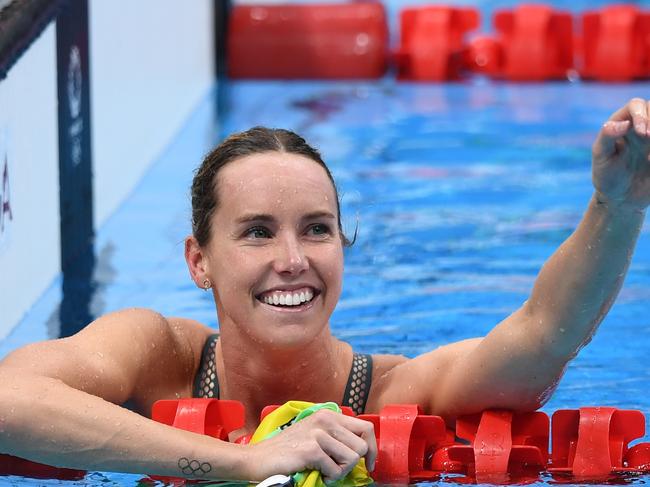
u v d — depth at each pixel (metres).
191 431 9.91
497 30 35.62
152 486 9.61
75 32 19.36
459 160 25.14
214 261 10.34
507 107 30.89
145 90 24.94
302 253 9.95
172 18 28.30
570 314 9.56
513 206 21.64
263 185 10.03
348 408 10.18
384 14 36.47
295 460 9.15
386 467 9.76
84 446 9.45
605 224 9.17
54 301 16.84
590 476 9.70
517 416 10.44
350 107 31.11
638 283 17.58
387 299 16.78
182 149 26.83
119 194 22.33
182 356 11.51
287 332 10.02
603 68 34.25
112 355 10.66
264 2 40.06
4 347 14.81
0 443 9.56
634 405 12.72
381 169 24.33
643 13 34.78
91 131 20.34
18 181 15.95
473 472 9.86
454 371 10.48
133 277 17.95
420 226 20.39
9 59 15.18
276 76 35.38
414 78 34.75
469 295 16.88
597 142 8.77
